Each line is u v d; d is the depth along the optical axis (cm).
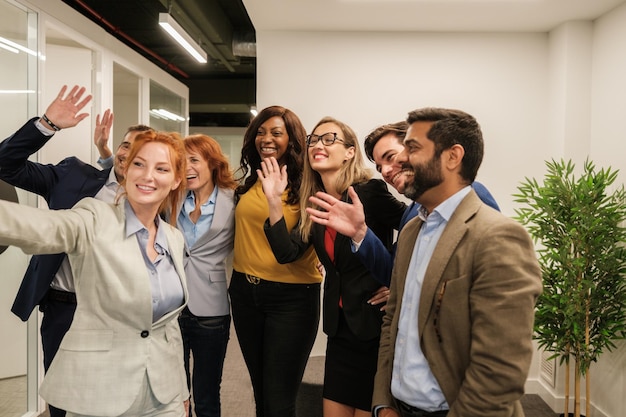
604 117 329
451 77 378
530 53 374
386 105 381
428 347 120
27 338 312
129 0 512
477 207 122
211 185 239
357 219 166
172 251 156
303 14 345
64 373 135
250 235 220
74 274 140
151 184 146
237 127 1112
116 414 135
